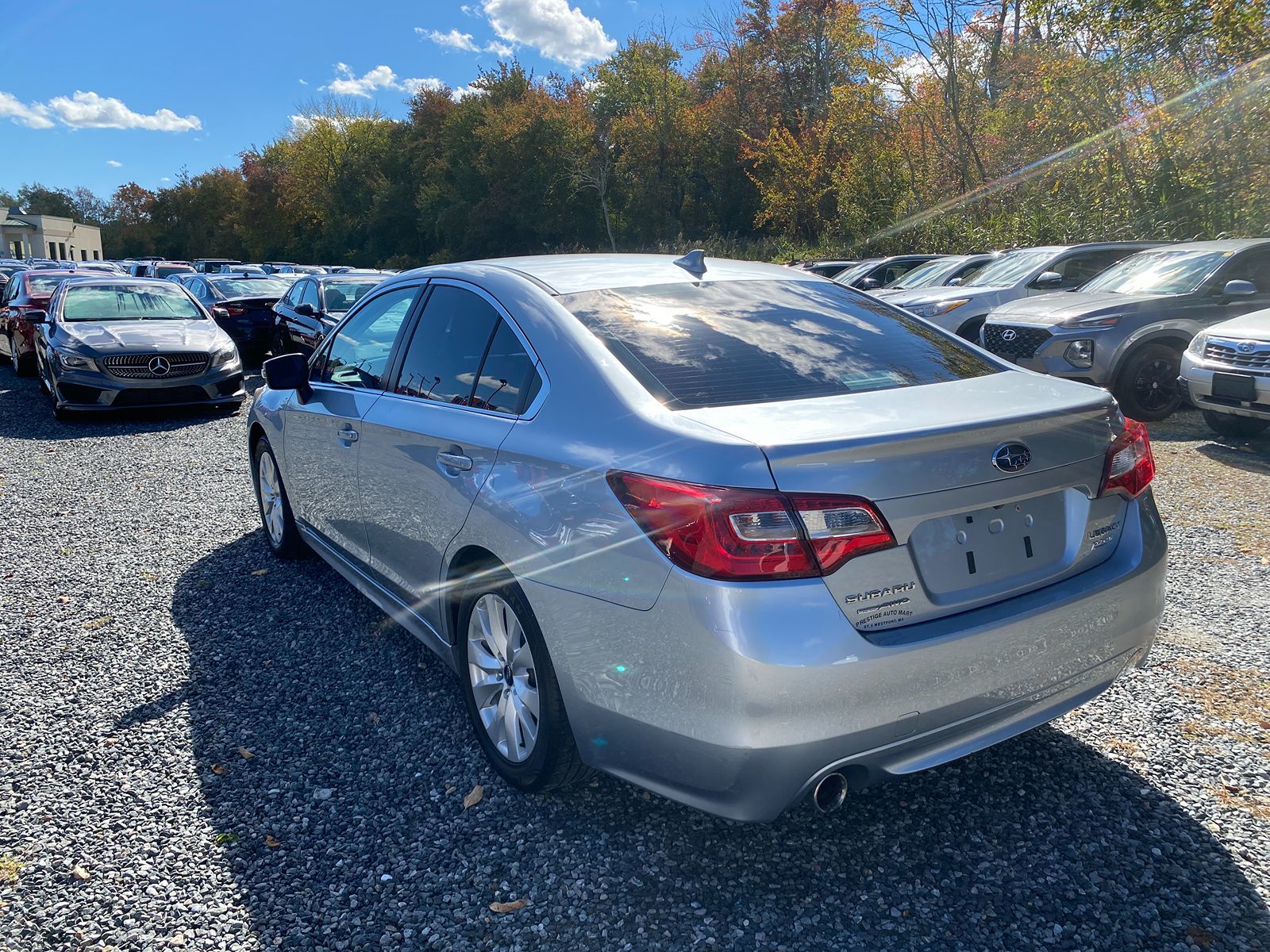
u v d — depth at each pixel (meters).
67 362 9.40
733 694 2.01
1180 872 2.33
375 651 3.84
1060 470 2.34
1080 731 3.02
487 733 2.87
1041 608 2.27
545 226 49.69
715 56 45.44
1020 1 22.39
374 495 3.48
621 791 2.79
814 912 2.23
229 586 4.64
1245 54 14.46
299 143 69.50
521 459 2.58
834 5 38.16
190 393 9.80
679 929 2.19
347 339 4.13
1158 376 8.20
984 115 24.97
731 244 35.81
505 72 55.78
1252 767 2.78
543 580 2.43
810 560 2.01
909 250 25.84
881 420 2.21
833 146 30.94
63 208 141.12
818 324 2.99
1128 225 16.62
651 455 2.21
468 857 2.48
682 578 2.07
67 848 2.53
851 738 2.07
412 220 61.94
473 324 3.15
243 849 2.53
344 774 2.91
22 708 3.37
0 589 4.65
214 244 87.19
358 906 2.29
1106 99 16.77
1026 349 8.68
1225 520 5.21
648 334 2.73
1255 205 14.75
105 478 7.16
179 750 3.07
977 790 2.71
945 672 2.13
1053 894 2.26
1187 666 3.44
